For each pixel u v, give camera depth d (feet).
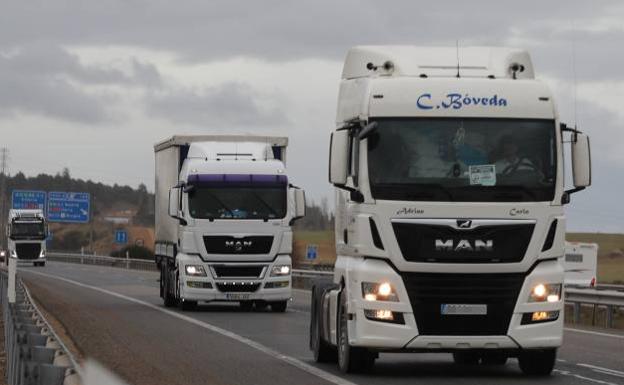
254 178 147.02
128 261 430.20
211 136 157.48
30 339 59.31
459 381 72.90
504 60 78.54
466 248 72.74
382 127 73.41
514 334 73.26
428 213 72.84
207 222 145.79
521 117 73.87
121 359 86.28
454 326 73.20
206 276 145.79
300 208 148.36
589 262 216.54
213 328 119.44
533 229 73.41
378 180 72.95
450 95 73.67
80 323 126.31
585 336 116.88
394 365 83.97
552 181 73.67
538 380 73.97
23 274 328.08
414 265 72.64
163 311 151.02
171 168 159.84
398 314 72.95
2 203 643.86
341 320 78.43
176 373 76.89
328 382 72.08
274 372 78.02
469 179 73.05
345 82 80.79
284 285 147.23
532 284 73.46
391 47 79.71
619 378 75.66
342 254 79.56
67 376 64.75
